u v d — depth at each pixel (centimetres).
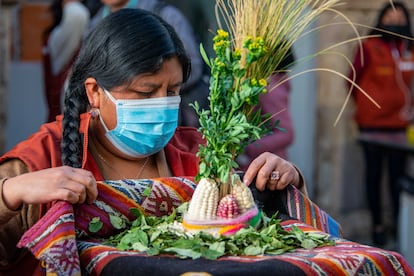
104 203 292
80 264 269
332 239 296
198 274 244
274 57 290
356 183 901
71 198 275
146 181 304
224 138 281
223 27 366
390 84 862
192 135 353
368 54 859
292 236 285
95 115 319
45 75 639
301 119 884
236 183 286
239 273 245
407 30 857
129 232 282
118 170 325
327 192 898
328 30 858
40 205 295
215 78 282
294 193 324
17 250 295
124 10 320
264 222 296
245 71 282
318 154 894
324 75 874
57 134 321
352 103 887
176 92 318
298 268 251
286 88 590
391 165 870
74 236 267
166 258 258
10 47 892
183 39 536
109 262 260
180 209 300
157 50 306
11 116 902
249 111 287
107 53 309
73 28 643
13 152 308
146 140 315
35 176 280
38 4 899
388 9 850
